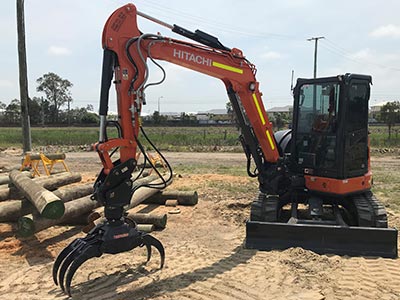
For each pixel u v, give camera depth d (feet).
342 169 19.85
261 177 21.13
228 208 28.12
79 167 51.06
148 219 23.30
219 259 17.95
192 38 17.48
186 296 14.11
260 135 20.49
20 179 24.25
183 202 29.01
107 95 14.78
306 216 24.34
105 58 14.78
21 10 46.21
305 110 21.45
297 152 21.83
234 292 14.42
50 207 17.84
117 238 14.37
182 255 18.44
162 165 46.93
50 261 17.93
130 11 15.14
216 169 48.47
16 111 213.05
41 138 97.09
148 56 15.67
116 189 14.51
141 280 15.51
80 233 22.07
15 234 21.80
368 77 20.45
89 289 14.69
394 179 40.47
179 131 148.56
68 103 285.43
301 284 15.11
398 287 14.89
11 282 15.43
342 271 16.35
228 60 18.51
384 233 18.01
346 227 18.37
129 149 15.35
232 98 19.30
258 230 19.30
